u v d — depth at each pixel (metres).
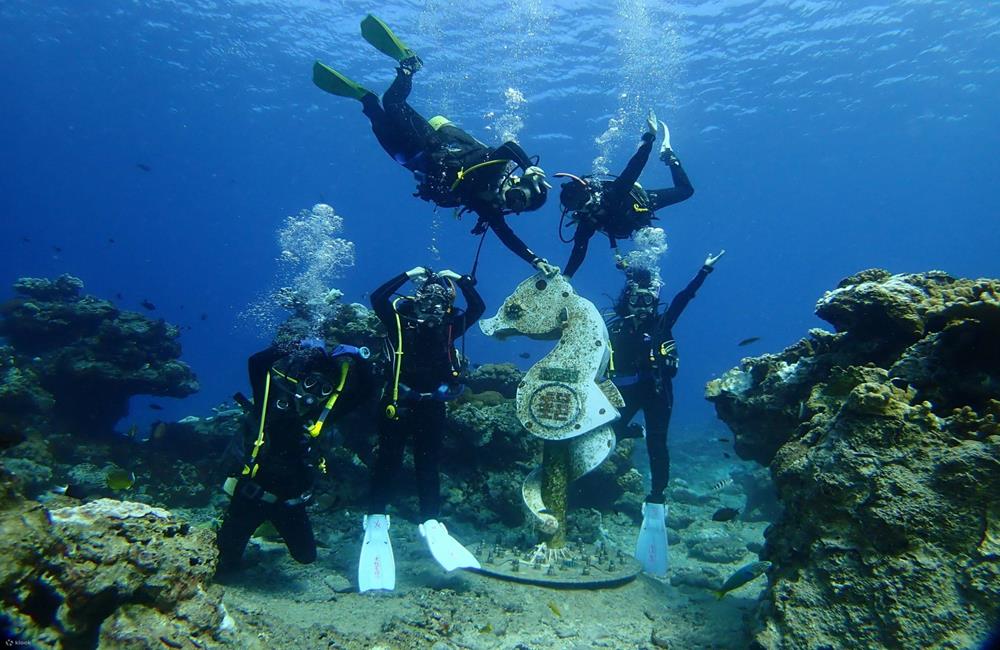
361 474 7.45
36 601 2.13
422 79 30.11
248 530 5.05
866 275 4.96
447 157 5.11
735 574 3.79
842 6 25.33
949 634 2.50
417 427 5.44
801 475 3.46
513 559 5.50
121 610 2.34
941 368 3.59
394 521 7.08
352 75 31.97
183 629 2.47
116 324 9.71
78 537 2.34
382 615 4.35
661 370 6.58
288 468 4.91
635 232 6.59
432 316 5.26
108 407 9.69
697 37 26.66
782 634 3.00
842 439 3.27
